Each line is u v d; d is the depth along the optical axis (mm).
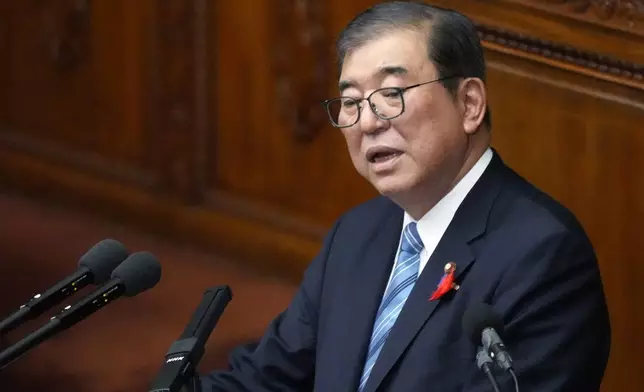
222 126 19922
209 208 20250
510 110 15656
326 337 10375
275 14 18828
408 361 9695
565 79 15188
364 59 9672
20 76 22438
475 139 10055
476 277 9695
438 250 9945
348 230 10836
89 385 16422
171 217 20688
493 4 15625
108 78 21312
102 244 9000
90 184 21719
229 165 19953
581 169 15234
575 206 15352
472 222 9930
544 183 15547
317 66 18484
